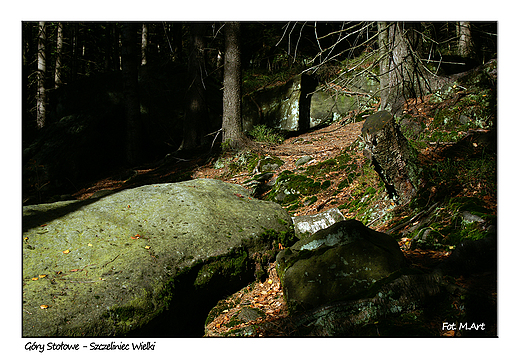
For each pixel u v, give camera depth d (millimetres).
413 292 3590
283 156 11094
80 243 4086
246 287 4754
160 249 4176
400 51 8508
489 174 5617
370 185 7422
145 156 14883
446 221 5043
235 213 5191
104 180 12953
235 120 12227
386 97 9656
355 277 3904
